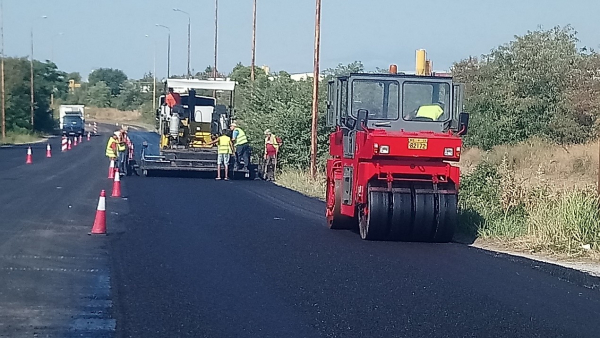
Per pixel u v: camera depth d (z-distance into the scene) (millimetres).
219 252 13188
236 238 14844
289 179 29547
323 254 13234
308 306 9453
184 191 24828
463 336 8258
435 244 14742
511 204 17047
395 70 15914
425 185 14852
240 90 39938
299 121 32812
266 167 31812
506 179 17906
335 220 16359
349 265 12219
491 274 11688
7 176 28438
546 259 13391
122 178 29891
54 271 11320
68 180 27391
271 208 20547
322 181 27781
